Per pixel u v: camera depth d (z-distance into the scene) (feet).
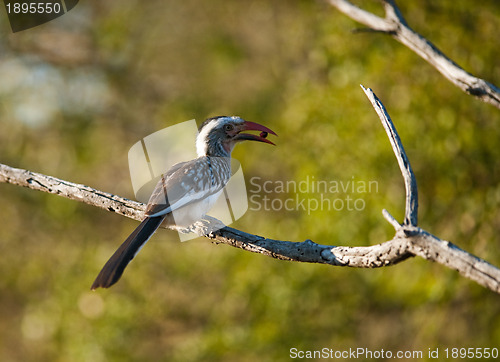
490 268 14.02
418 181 38.19
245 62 59.36
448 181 37.68
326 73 42.70
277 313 41.04
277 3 59.16
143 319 49.65
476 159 37.63
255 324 42.22
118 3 59.57
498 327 38.45
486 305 38.86
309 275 40.32
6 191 56.03
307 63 48.88
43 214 56.08
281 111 47.39
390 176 37.63
